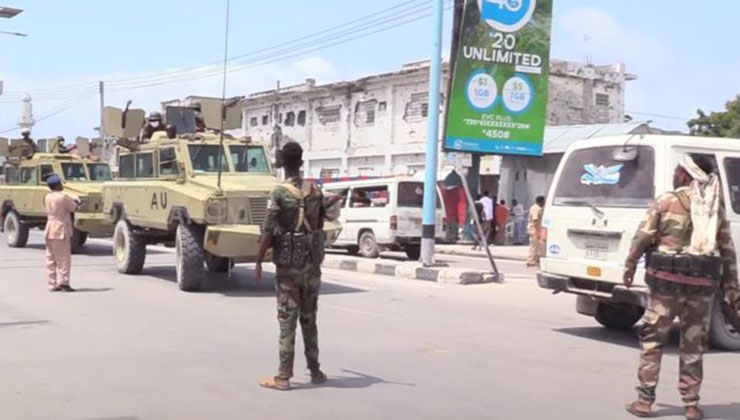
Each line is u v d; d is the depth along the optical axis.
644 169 9.32
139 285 14.39
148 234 15.92
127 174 16.50
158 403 6.64
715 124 30.62
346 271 18.31
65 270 13.47
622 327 10.83
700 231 6.36
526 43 17.30
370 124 41.59
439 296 13.91
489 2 17.00
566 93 40.94
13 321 10.47
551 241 10.24
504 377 7.83
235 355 8.52
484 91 17.09
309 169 45.38
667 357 9.13
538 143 17.53
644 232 6.51
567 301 13.55
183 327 10.18
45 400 6.70
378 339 9.67
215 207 12.91
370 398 6.91
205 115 15.72
